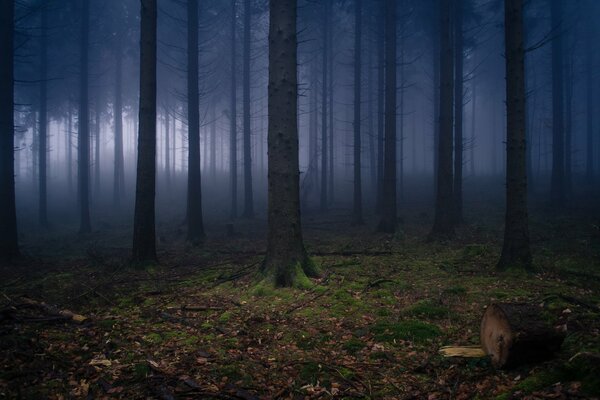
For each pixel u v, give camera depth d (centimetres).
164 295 826
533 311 439
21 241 1816
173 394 412
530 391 372
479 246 1118
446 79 1422
